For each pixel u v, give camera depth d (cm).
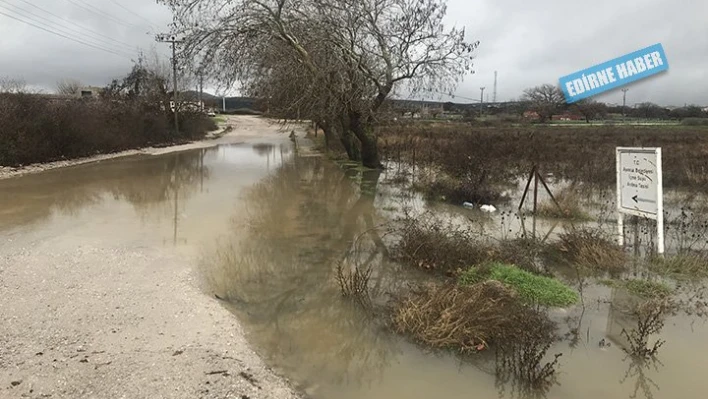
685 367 447
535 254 771
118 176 1784
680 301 590
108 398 382
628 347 482
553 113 4853
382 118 2136
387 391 412
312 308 579
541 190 1391
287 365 450
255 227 995
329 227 1006
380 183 1656
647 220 993
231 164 2322
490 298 526
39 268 684
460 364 457
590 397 404
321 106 1903
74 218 1043
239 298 608
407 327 516
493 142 2038
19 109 1989
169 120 4047
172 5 1722
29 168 1916
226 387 404
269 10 1697
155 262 732
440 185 1382
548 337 498
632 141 2444
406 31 1847
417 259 729
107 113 2888
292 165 2300
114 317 528
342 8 1722
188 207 1206
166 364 433
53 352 448
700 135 2916
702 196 1259
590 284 652
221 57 1778
